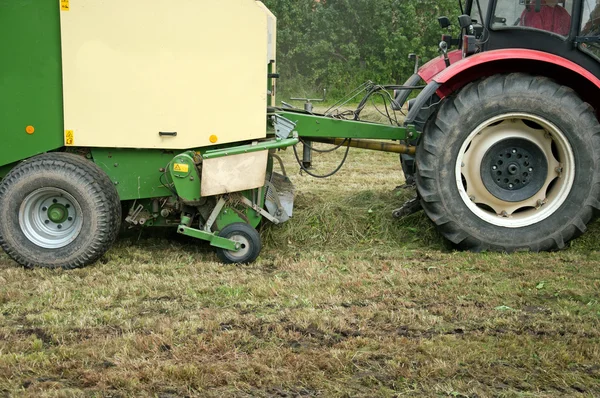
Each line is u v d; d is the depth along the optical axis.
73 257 5.38
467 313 4.39
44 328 4.13
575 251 6.00
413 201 6.26
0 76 5.33
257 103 5.59
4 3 5.25
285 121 5.72
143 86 5.42
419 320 4.26
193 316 4.30
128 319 4.29
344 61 22.50
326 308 4.49
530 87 5.79
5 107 5.38
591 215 5.93
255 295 4.74
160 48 5.40
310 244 6.15
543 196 6.02
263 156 5.48
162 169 5.64
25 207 5.39
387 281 5.07
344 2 22.64
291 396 3.35
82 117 5.40
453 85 6.28
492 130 5.97
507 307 4.54
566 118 5.79
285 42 21.98
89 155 5.62
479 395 3.34
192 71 5.46
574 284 5.00
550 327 4.18
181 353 3.75
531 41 6.05
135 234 6.50
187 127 5.52
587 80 6.02
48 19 5.29
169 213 5.89
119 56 5.36
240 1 5.45
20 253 5.39
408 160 7.01
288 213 6.07
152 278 5.11
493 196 5.99
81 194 5.31
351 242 6.19
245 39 5.50
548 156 6.00
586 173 5.85
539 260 5.66
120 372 3.53
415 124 6.46
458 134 5.84
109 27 5.32
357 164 10.83
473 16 6.98
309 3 23.11
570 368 3.65
